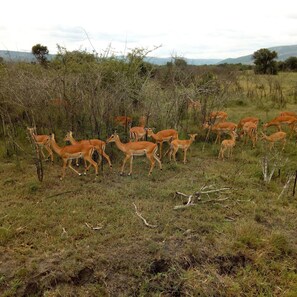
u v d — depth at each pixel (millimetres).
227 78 15398
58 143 9922
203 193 7160
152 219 6191
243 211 6688
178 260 5199
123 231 5816
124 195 7137
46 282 4742
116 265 5047
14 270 4891
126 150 8203
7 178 7805
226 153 10070
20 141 10023
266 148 10188
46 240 5539
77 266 4961
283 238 5652
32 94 9867
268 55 32000
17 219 6117
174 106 11430
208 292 4777
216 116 11359
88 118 10188
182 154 9852
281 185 7930
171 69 13133
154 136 9430
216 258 5312
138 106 12164
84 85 10273
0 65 11594
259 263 5238
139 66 13523
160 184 7805
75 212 6391
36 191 7242
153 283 4855
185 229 5945
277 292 4832
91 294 4656
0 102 10008
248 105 17062
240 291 4797
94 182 7840
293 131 11727
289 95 19000
